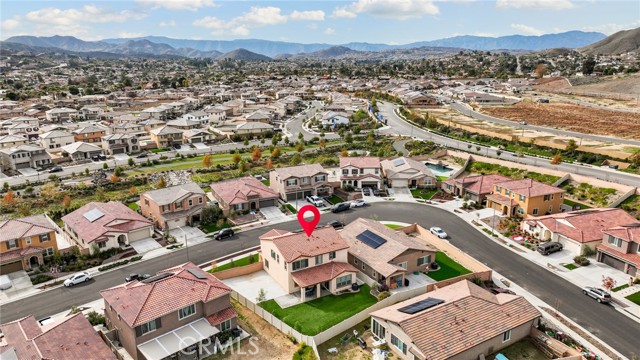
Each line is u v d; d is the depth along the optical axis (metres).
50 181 95.00
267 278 54.50
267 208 78.56
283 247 51.53
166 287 42.31
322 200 81.19
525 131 135.62
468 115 171.00
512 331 40.72
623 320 45.47
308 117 178.88
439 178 95.00
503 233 67.69
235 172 99.88
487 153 110.81
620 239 55.59
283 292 51.16
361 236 59.19
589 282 52.97
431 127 145.00
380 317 41.31
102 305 49.06
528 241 64.25
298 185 82.88
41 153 110.31
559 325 44.41
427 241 65.50
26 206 75.75
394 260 53.59
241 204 76.19
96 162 112.81
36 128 141.75
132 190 85.25
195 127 150.12
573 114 166.25
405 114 168.88
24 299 50.50
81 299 50.38
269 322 45.25
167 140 129.88
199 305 42.19
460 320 39.69
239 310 47.50
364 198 84.00
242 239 66.38
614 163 94.75
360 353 40.31
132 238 65.38
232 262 58.88
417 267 56.03
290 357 39.81
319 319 45.53
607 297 48.38
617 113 166.38
